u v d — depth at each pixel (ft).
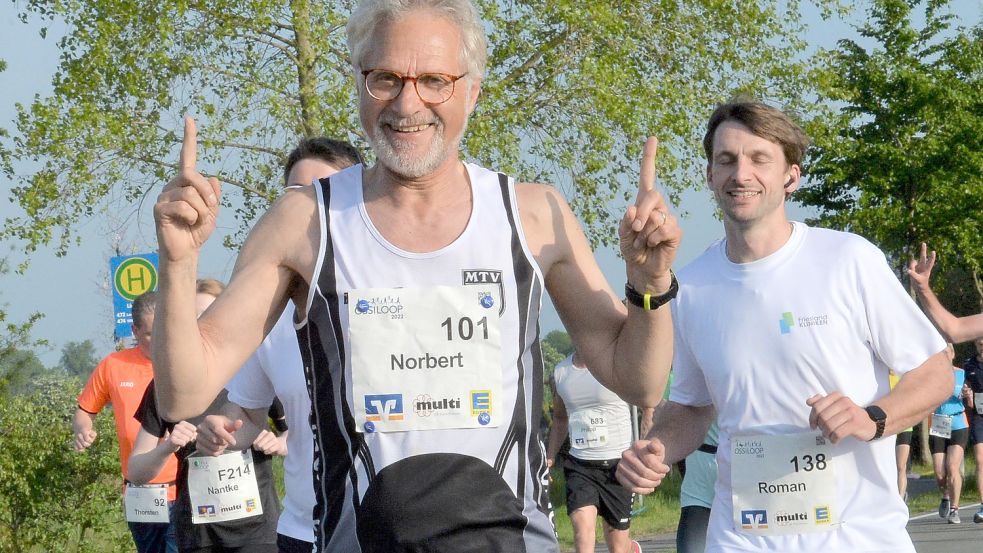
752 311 13.09
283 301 8.60
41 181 49.65
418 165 8.12
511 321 8.28
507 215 8.46
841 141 62.28
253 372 15.83
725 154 13.29
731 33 57.72
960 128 77.56
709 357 13.32
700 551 18.20
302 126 49.19
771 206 13.19
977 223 78.13
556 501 52.75
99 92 50.14
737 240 13.33
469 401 8.16
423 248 8.29
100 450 34.12
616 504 29.17
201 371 7.89
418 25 8.19
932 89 77.30
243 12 48.67
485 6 52.26
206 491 19.13
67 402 35.29
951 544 36.68
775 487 12.84
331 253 8.34
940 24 79.00
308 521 14.33
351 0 49.67
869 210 78.02
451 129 8.27
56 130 48.42
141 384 25.04
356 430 8.18
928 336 12.82
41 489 33.60
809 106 59.47
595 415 28.94
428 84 8.21
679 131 53.72
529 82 54.80
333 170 15.37
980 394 43.45
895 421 12.16
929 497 54.54
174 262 7.68
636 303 8.36
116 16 48.73
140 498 22.97
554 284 8.75
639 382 8.65
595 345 8.80
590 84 52.65
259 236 8.52
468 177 8.57
